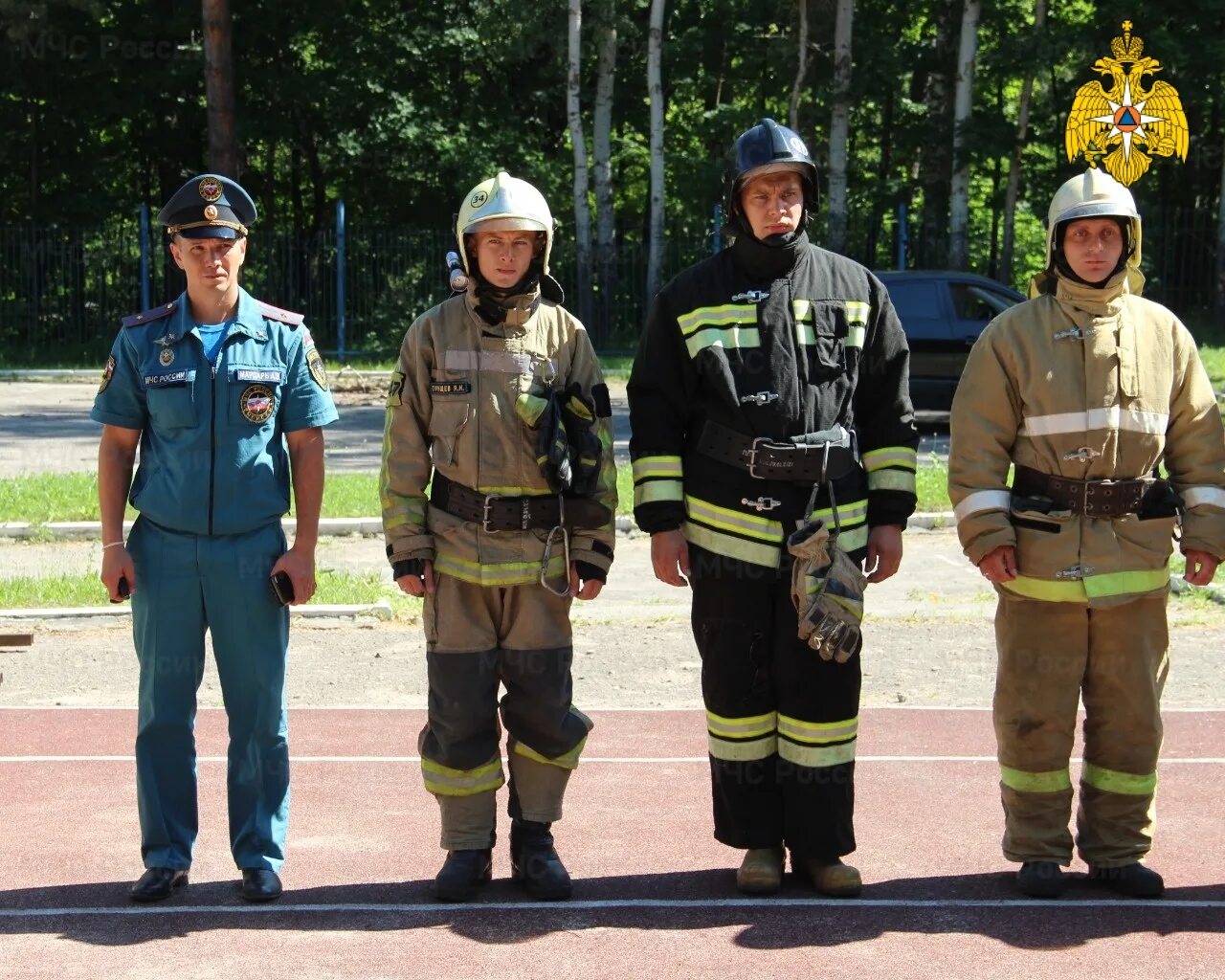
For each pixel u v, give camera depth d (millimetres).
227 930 4758
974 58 30859
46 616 9664
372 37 35250
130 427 5016
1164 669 5109
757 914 4898
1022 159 36781
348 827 5855
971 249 37375
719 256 5125
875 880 5246
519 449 4988
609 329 32156
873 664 8703
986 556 5023
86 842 5668
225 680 5023
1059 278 5055
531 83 38250
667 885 5176
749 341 4965
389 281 32344
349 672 8523
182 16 33406
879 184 35969
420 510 5070
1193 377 5113
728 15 37031
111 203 34625
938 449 18047
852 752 5070
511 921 4840
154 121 35812
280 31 34531
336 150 36156
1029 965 4480
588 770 6652
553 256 33094
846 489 5008
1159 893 5059
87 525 12555
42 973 4414
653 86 32344
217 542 4945
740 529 4965
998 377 5078
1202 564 5090
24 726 7402
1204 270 33219
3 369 28297
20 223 34062
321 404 5059
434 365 5031
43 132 34000
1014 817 5152
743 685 5027
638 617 9875
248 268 32844
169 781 5055
